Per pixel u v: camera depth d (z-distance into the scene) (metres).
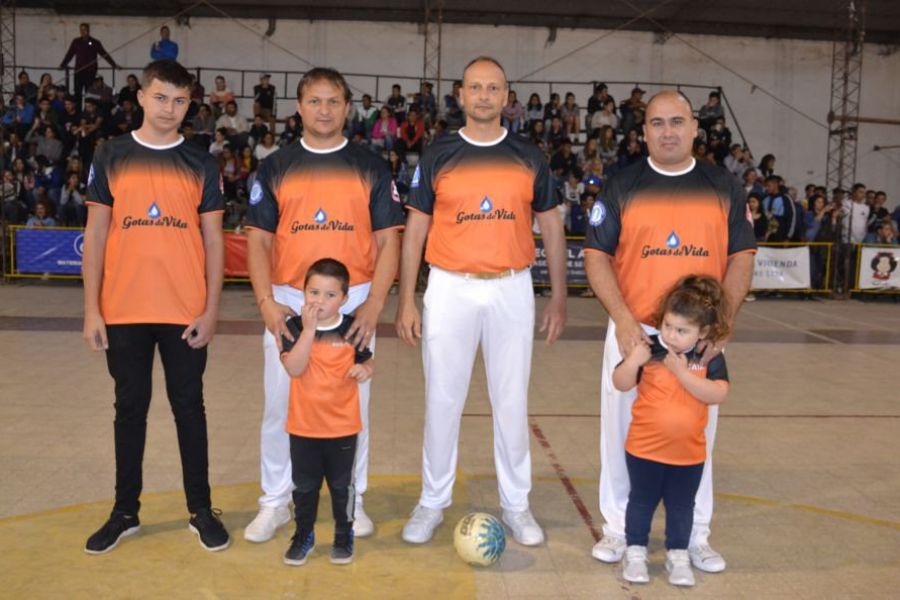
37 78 18.06
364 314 3.52
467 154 3.63
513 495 3.81
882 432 5.60
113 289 3.52
